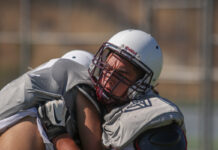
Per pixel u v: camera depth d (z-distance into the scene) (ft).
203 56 63.82
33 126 27.25
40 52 101.76
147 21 71.10
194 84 103.09
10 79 125.90
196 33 102.94
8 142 26.86
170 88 104.12
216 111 107.45
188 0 86.53
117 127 26.45
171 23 104.22
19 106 27.58
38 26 109.40
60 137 26.99
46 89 28.32
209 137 63.67
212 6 63.46
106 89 28.14
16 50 115.03
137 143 25.94
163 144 25.49
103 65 28.89
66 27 110.63
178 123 26.96
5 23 122.01
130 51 28.40
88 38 106.22
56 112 27.09
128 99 28.04
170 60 105.70
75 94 28.25
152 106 26.78
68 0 112.16
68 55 32.73
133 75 28.37
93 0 113.39
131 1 114.11
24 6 79.92
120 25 114.42
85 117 27.63
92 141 27.30
